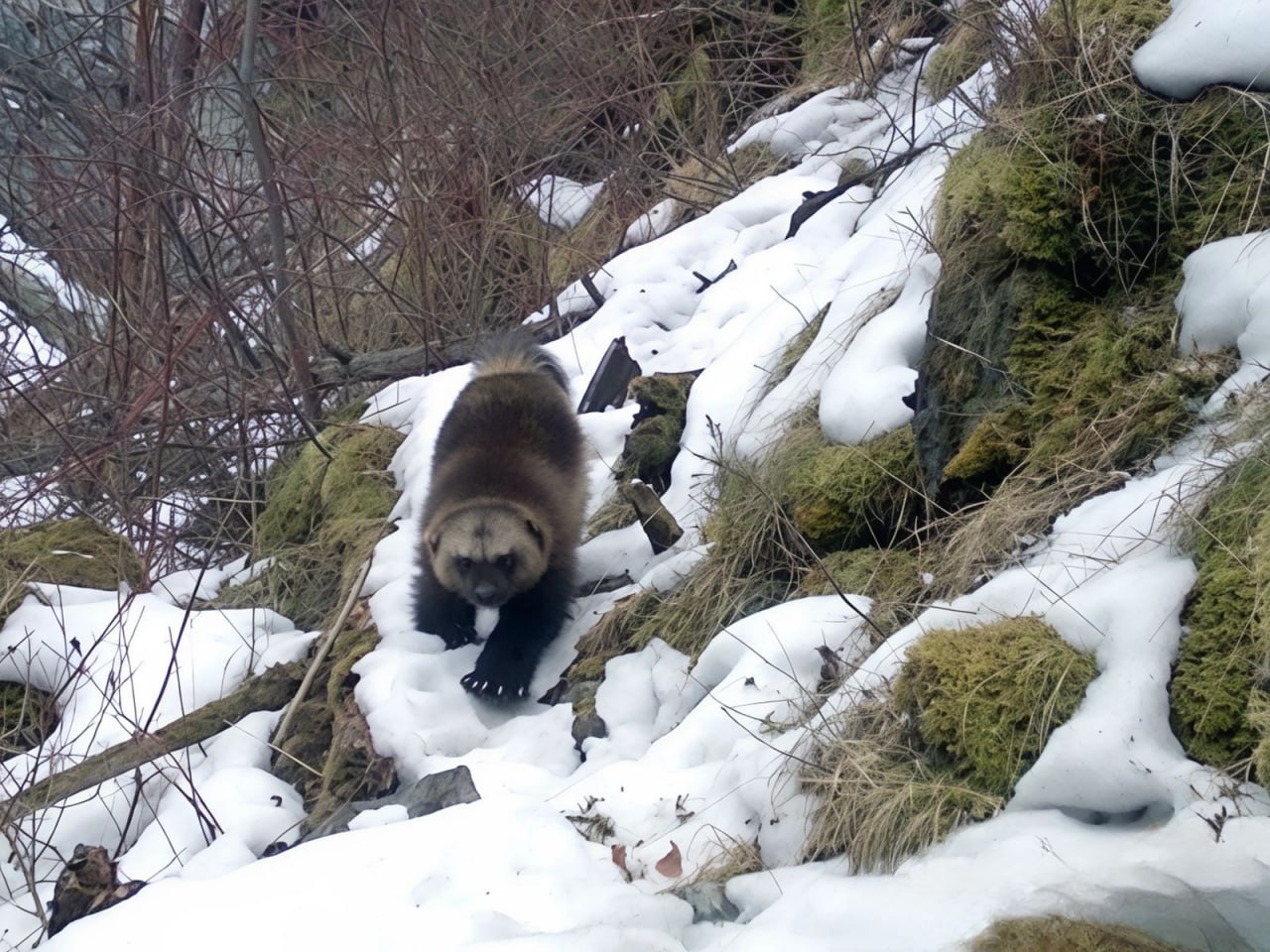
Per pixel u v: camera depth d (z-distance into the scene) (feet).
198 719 8.80
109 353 11.48
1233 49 7.86
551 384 10.31
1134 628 6.53
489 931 6.32
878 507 8.26
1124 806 6.27
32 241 13.66
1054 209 8.03
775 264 10.82
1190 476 6.93
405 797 7.73
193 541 12.03
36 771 8.32
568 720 8.33
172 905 6.70
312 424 11.80
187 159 12.29
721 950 6.21
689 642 8.36
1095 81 8.15
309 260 12.48
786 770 6.94
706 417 9.07
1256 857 5.89
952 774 6.58
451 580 9.03
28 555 10.19
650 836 7.05
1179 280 7.82
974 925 5.96
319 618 10.10
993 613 7.03
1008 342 8.03
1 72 13.37
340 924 6.46
